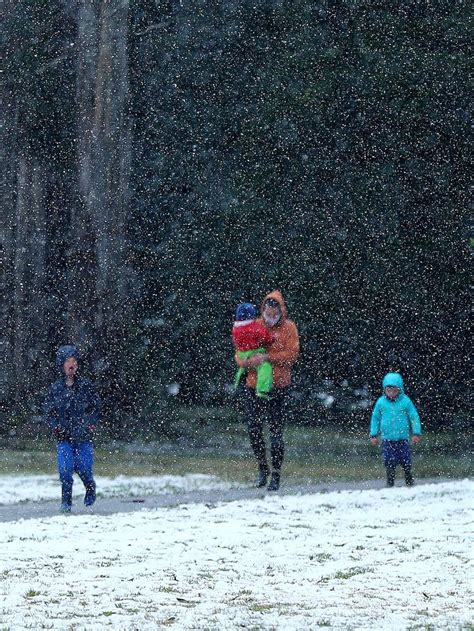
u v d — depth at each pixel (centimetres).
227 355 8025
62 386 3550
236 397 7906
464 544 2620
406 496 3909
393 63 7369
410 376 7819
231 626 1564
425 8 7344
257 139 7738
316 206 7738
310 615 1684
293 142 7675
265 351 4131
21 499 3909
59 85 6988
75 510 3541
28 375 6762
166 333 7988
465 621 1627
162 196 8081
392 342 7800
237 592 1928
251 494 4025
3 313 6800
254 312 4128
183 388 7981
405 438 4409
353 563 2308
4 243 6862
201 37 7981
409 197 7538
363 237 7662
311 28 7550
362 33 7406
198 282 8050
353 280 7738
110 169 6688
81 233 6669
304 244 7806
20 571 2167
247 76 7931
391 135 7488
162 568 2231
